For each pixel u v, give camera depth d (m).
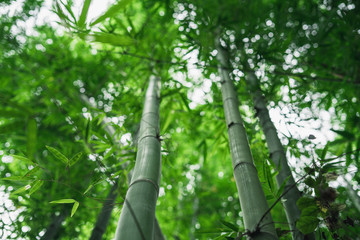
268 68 2.40
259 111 2.22
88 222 3.05
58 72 2.32
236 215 3.87
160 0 2.51
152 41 2.16
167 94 2.30
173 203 4.29
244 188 1.31
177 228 4.11
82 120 2.04
